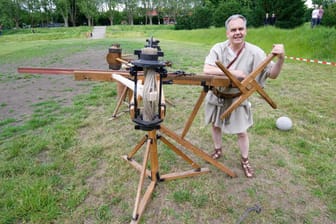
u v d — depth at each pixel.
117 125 4.05
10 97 5.93
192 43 20.05
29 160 3.12
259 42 14.48
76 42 22.58
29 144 3.47
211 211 2.32
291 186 2.64
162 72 1.71
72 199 2.45
